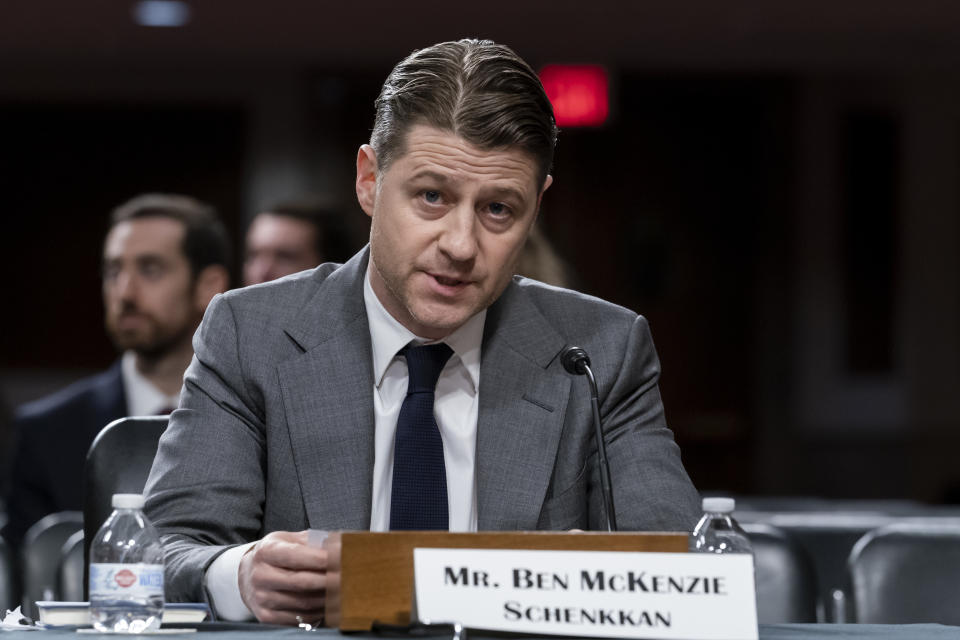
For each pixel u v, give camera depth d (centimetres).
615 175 1460
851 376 1455
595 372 331
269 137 1411
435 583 231
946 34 1306
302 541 262
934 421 1445
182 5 1249
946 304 1446
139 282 577
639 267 1459
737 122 1457
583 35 1307
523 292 341
